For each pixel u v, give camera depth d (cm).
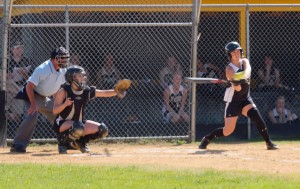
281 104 3344
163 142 2958
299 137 3162
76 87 2334
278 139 3102
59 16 3180
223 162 2125
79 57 3222
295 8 3291
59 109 2350
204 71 3456
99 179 1748
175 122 3122
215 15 3581
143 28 3275
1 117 2798
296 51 3678
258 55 3672
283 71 3644
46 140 2889
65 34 2984
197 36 2923
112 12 3269
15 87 2962
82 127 2356
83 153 2438
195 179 1739
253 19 3697
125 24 2798
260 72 3459
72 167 1947
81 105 2367
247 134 3120
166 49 3244
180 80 3130
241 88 2494
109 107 3181
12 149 2541
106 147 2798
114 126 3166
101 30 3253
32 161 2167
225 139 3080
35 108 2528
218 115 3434
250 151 2478
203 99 3434
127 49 3269
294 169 1970
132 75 3250
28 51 3130
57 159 2227
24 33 3133
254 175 1820
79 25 2791
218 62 3588
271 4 3108
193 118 2964
